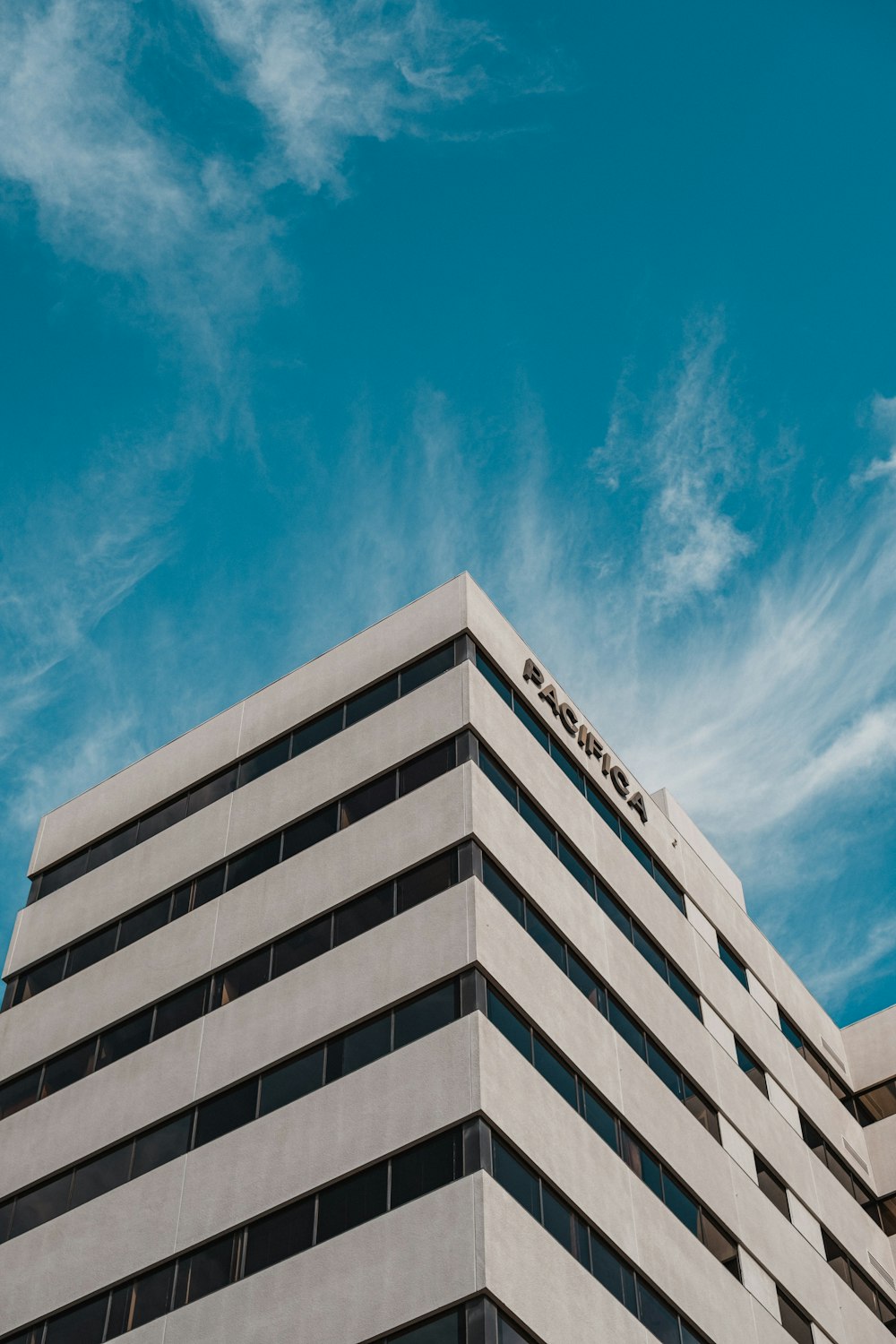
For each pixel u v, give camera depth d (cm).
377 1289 3180
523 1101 3503
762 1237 4341
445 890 3838
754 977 5312
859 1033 5909
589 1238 3522
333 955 3919
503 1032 3594
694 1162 4191
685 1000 4694
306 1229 3403
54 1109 4203
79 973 4547
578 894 4288
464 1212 3177
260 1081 3803
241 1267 3447
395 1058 3562
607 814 4759
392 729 4347
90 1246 3769
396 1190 3325
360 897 4006
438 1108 3394
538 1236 3300
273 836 4397
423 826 4025
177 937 4369
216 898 4381
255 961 4103
